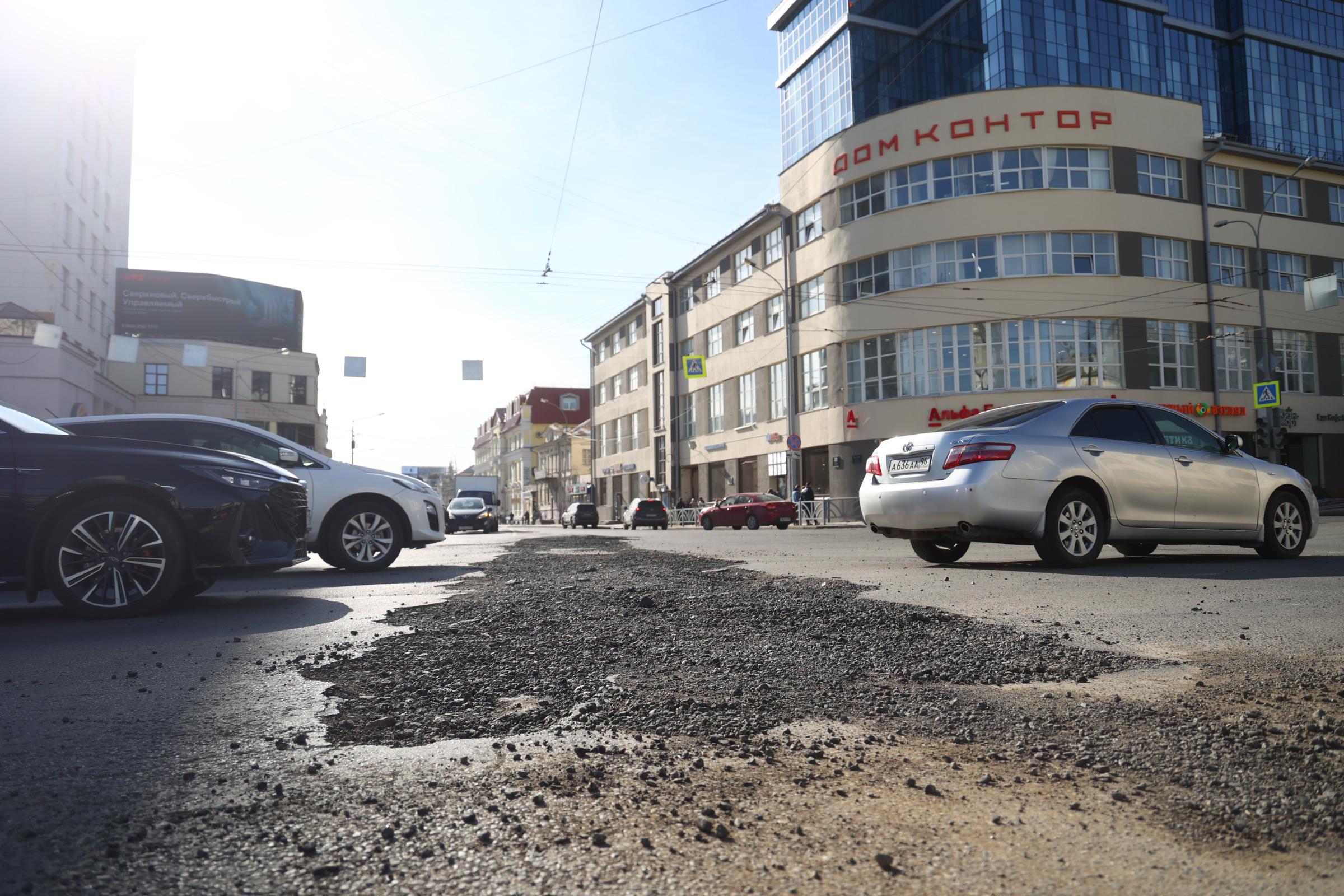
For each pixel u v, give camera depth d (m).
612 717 2.82
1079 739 2.52
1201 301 30.91
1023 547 10.36
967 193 30.48
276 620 5.03
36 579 5.09
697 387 44.91
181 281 53.25
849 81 47.84
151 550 5.26
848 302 33.03
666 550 12.48
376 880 1.63
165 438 8.00
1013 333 29.91
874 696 3.07
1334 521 18.92
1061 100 29.97
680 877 1.65
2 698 3.07
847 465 32.78
